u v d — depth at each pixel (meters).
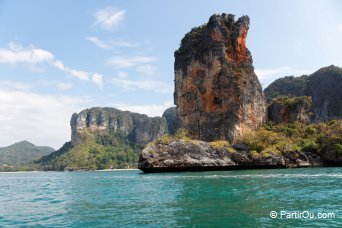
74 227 15.45
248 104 86.69
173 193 27.66
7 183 61.31
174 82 98.94
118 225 15.53
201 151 67.69
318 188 27.84
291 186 29.95
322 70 176.50
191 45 95.75
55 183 54.75
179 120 94.56
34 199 28.73
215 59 88.06
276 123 93.56
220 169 67.75
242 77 88.00
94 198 26.81
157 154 66.69
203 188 30.59
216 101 88.25
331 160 74.00
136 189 33.00
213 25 90.62
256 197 23.36
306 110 96.31
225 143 72.06
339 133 78.38
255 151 69.75
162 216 17.39
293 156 72.00
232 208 19.11
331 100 160.25
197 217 16.80
